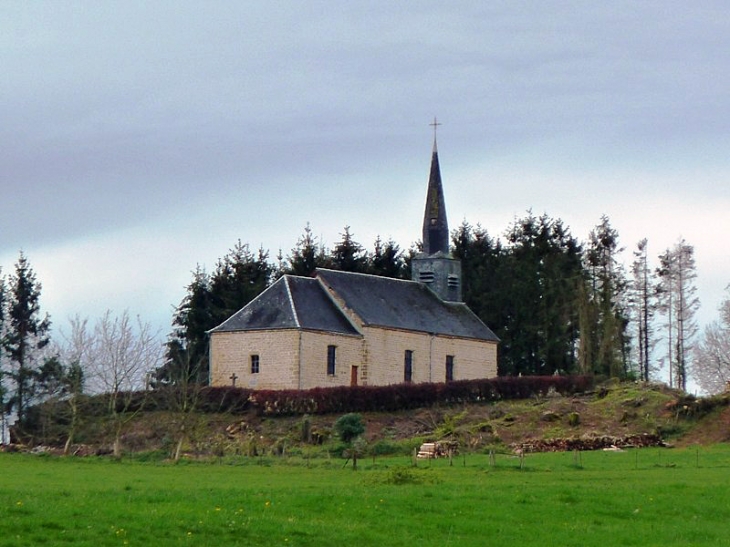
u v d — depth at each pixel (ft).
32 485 169.07
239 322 325.83
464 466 214.48
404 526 139.33
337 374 323.16
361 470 209.46
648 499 160.86
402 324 338.95
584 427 283.79
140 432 291.17
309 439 283.18
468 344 355.56
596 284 447.42
